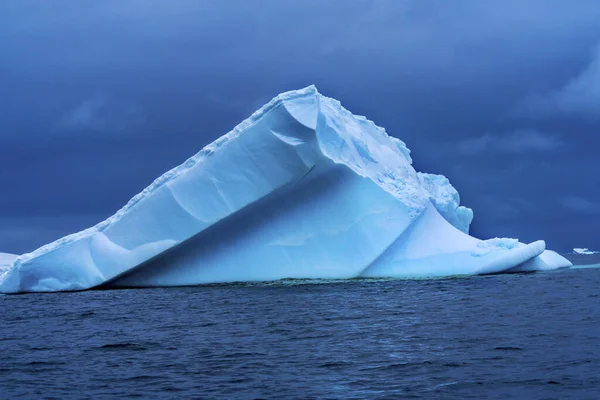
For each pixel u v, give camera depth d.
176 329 26.09
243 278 42.56
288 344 21.88
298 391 16.09
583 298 31.64
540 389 15.63
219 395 15.97
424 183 49.78
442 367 17.88
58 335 26.06
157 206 42.59
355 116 47.81
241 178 41.56
